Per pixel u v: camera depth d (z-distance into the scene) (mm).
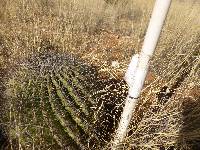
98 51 4496
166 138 2896
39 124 2381
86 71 2744
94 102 2549
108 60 4258
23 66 2641
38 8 5457
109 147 2562
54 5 5816
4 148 2564
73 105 2426
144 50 2096
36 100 2434
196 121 3268
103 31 5574
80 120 2422
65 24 4582
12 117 2525
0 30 4355
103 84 3229
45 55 2738
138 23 6105
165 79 3660
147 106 2934
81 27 4980
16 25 4496
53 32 4426
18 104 2475
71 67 2621
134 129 2828
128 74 2375
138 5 7520
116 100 2990
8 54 3848
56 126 2369
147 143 2619
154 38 2035
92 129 2484
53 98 2402
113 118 2771
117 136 2508
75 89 2502
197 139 3061
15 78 2613
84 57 3908
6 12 4855
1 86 2697
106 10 6383
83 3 5910
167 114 3000
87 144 2459
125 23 6145
